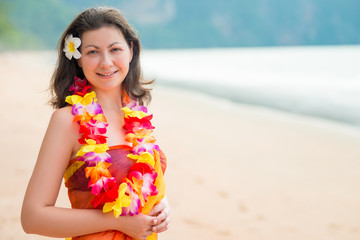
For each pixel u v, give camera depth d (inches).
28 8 3277.6
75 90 82.9
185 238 169.5
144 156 78.0
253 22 7391.7
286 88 819.4
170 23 7406.5
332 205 223.6
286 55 2664.9
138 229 74.4
